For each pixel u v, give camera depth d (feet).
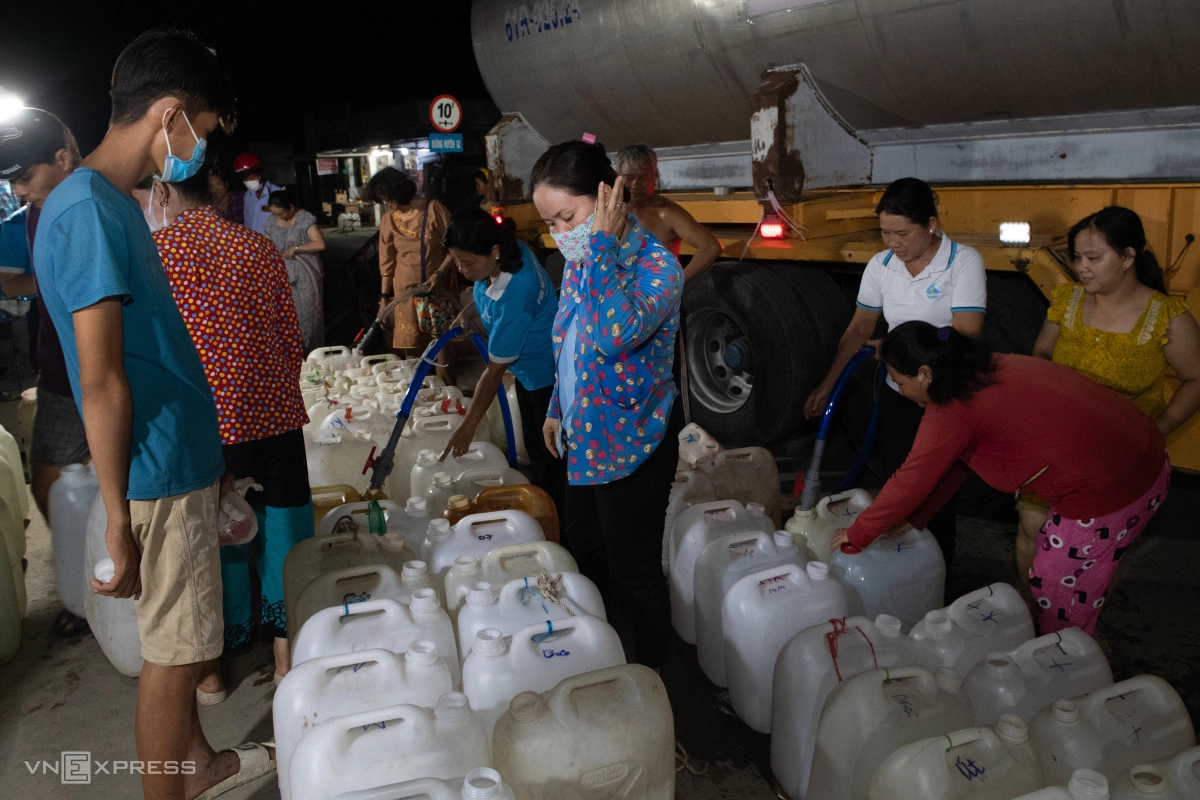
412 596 7.36
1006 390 7.36
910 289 9.68
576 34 17.93
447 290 18.83
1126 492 7.48
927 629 7.44
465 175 34.17
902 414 10.03
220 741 8.50
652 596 8.21
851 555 8.59
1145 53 10.91
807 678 7.02
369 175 94.32
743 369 15.62
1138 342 8.57
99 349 5.61
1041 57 11.80
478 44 20.77
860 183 15.49
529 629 6.85
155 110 6.14
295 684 6.48
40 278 5.84
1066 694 6.89
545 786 6.01
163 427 6.22
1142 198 11.64
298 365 9.38
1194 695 8.78
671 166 19.27
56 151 8.52
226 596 9.60
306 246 21.02
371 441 12.34
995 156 13.61
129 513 5.95
